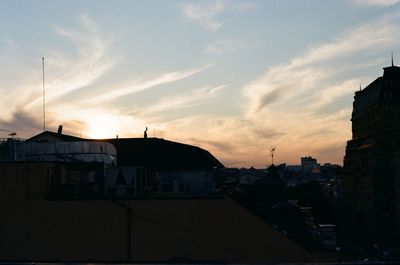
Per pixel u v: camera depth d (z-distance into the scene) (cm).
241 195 4350
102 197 2502
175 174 5081
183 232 2436
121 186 2967
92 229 2473
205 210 2445
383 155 6612
